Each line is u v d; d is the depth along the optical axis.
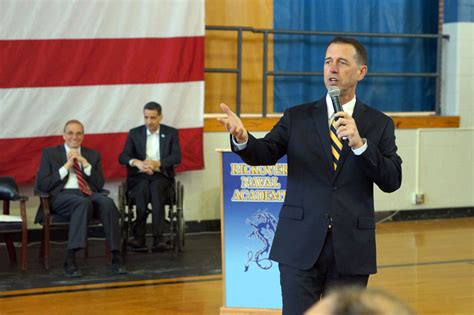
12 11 7.41
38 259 7.02
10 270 6.56
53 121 7.59
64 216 6.59
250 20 8.57
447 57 9.27
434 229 8.61
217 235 8.24
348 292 0.91
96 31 7.69
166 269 6.62
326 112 2.98
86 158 6.89
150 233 8.17
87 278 6.27
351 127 2.67
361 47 2.98
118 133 7.82
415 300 5.59
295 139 2.99
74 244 6.33
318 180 2.93
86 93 7.70
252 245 4.81
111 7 7.73
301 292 2.91
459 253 7.32
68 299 5.61
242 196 4.80
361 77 3.00
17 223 6.47
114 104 7.80
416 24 9.22
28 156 7.52
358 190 2.92
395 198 9.09
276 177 4.75
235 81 8.56
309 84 8.85
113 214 6.49
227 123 2.77
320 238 2.89
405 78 9.27
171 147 7.39
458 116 9.22
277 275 4.80
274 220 4.77
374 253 2.95
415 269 6.62
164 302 5.53
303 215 2.94
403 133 9.03
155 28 7.88
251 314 4.82
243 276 4.83
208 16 8.41
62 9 7.57
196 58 8.05
